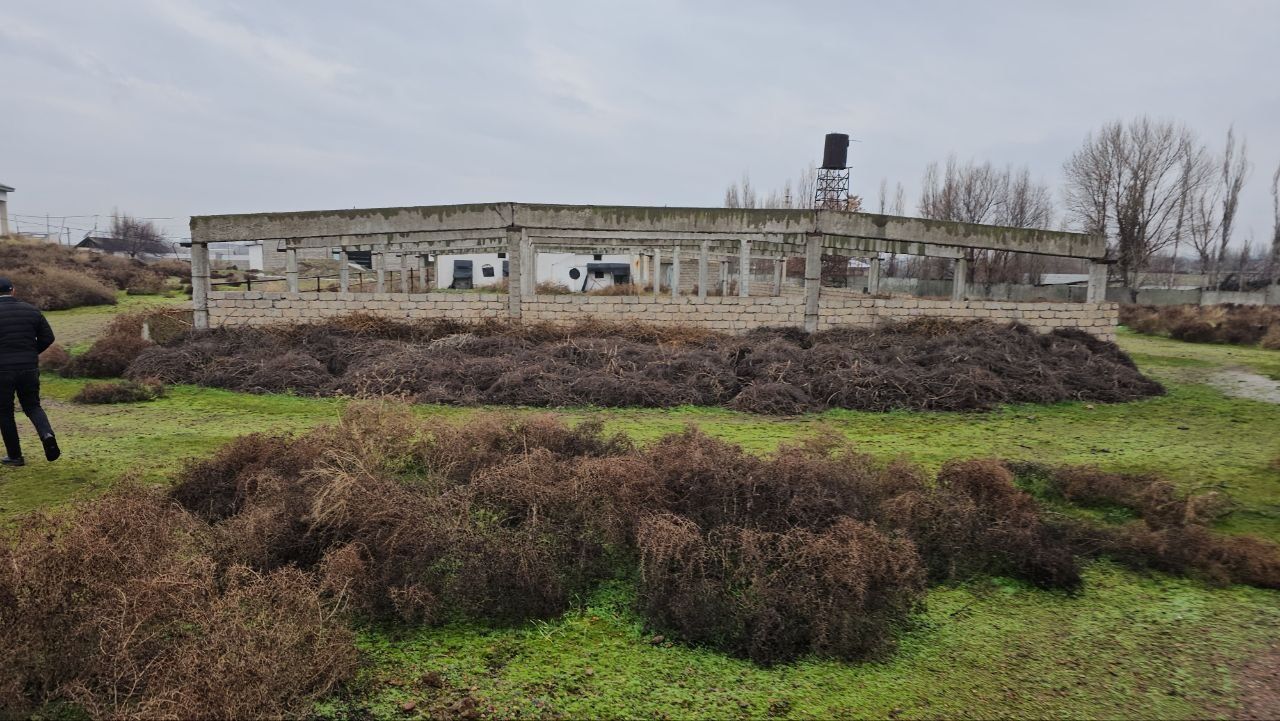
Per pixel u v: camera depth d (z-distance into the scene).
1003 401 10.42
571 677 3.49
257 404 9.42
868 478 5.33
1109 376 11.64
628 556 4.57
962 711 3.31
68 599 3.37
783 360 11.31
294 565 4.04
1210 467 7.19
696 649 3.78
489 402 9.75
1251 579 4.73
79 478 5.97
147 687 3.05
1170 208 38.62
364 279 37.47
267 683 3.03
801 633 3.78
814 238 14.47
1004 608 4.36
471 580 3.99
